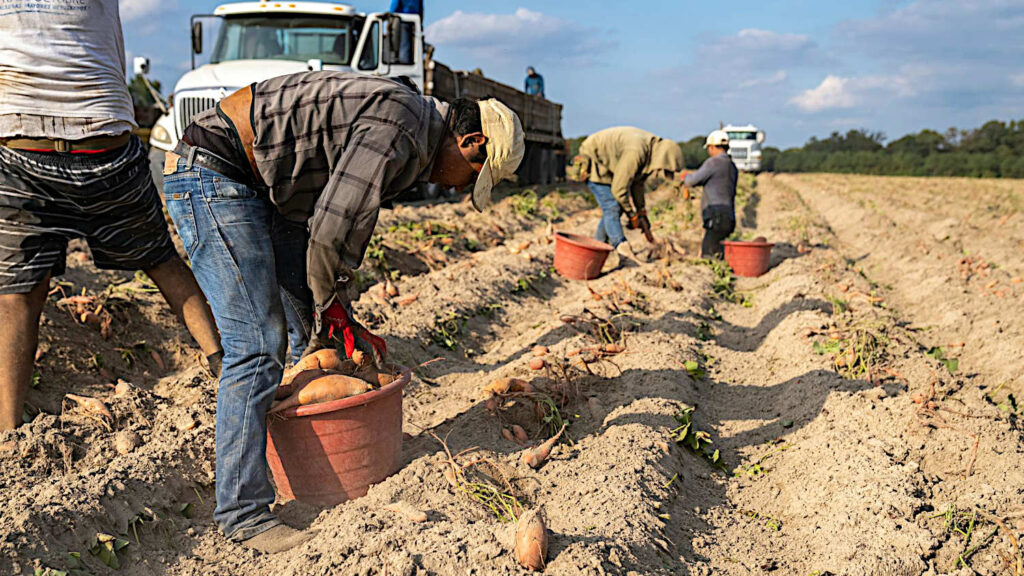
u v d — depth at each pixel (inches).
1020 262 415.2
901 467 143.6
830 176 1786.4
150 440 139.3
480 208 116.6
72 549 102.1
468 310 250.5
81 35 122.9
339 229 100.8
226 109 106.3
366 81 105.6
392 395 124.5
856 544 120.3
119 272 240.8
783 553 124.0
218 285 108.2
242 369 108.8
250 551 109.6
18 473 124.3
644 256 359.3
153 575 104.0
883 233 521.0
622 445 150.0
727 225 354.9
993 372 223.8
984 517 129.9
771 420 179.0
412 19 451.8
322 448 117.4
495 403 163.0
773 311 268.4
